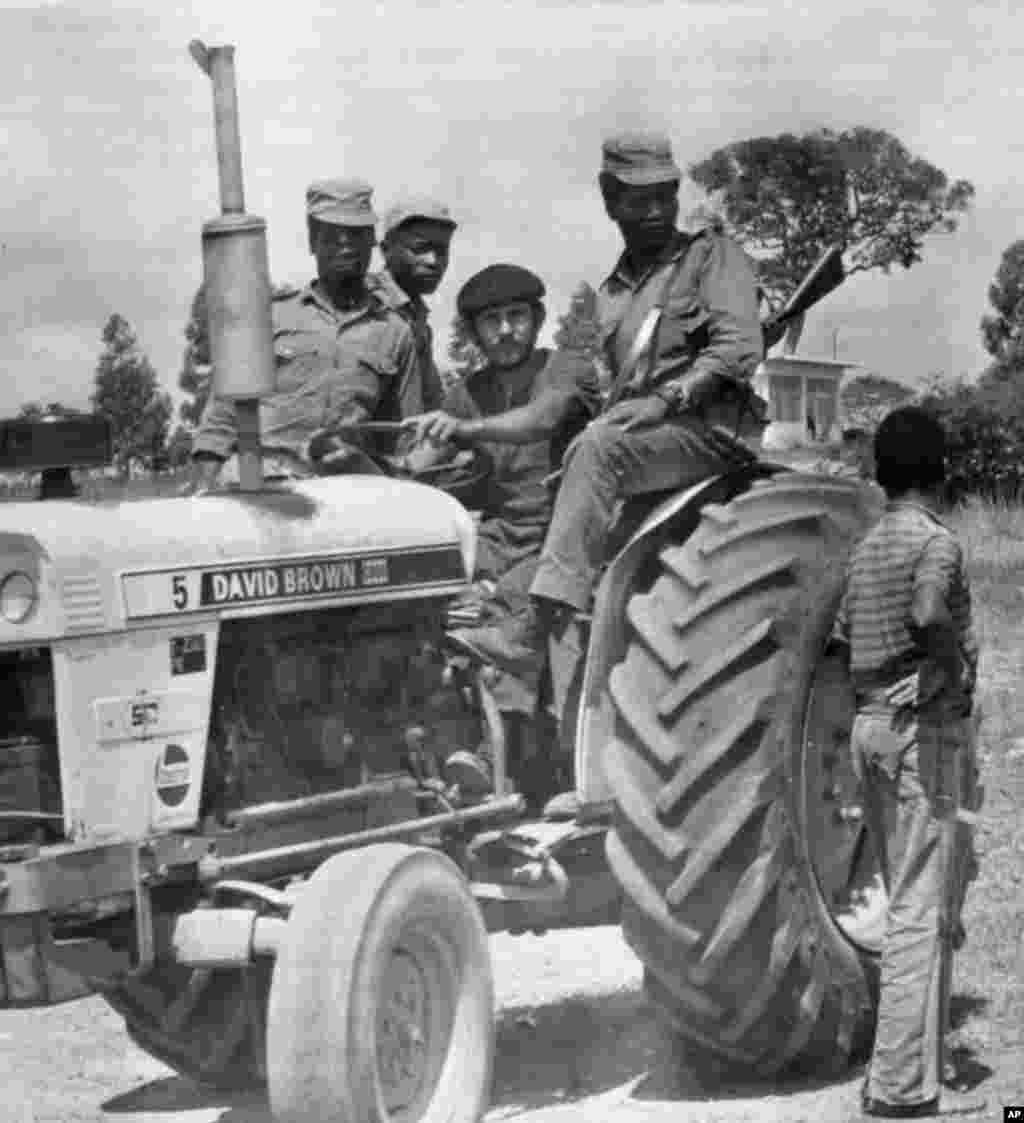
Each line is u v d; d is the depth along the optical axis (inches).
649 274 258.7
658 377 253.6
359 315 279.7
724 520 239.3
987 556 761.0
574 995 286.0
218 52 226.4
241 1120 237.3
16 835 205.8
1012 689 494.3
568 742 243.8
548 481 252.4
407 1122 213.2
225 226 227.3
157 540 214.7
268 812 223.3
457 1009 219.5
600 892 250.4
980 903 308.3
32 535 203.2
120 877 205.8
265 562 225.3
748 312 251.3
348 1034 200.2
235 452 266.5
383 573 239.8
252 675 228.1
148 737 211.8
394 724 244.1
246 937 208.1
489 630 248.4
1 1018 294.0
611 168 256.7
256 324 228.5
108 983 209.2
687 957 228.7
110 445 219.9
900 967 225.8
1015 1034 253.3
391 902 206.7
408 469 266.2
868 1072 229.0
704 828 227.5
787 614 234.8
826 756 246.8
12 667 208.7
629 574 237.8
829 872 247.3
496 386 264.2
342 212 275.7
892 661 228.7
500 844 242.1
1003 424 1190.3
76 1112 242.5
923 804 226.4
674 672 231.3
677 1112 228.1
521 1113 230.1
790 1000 233.9
